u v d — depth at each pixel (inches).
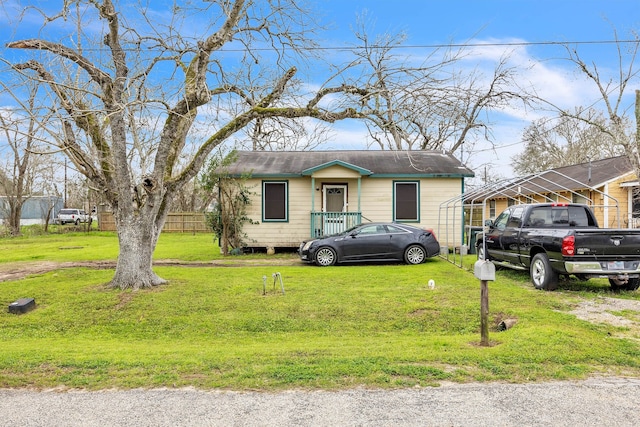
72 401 151.6
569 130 1285.7
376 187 661.9
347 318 304.2
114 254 676.7
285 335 279.6
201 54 343.0
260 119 445.7
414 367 178.5
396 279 417.1
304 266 519.2
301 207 662.5
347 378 168.2
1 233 1114.1
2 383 168.6
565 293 343.3
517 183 450.3
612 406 145.6
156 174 367.6
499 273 453.7
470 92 344.5
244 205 656.4
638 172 687.1
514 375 171.9
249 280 417.1
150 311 324.5
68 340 278.2
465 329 280.2
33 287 398.9
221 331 290.5
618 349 206.7
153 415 140.3
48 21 311.0
